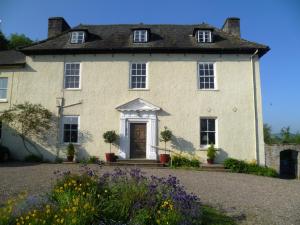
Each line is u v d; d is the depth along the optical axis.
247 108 17.23
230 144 16.95
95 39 18.81
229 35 19.16
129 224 5.89
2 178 10.80
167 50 17.52
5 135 17.44
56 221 5.12
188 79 17.50
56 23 20.25
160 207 6.25
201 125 17.33
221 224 6.94
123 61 17.77
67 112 17.44
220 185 11.28
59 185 7.16
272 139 32.66
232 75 17.53
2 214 5.28
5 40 30.92
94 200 6.18
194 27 19.33
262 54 17.86
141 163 16.16
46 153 17.16
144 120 17.20
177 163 16.34
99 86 17.58
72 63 17.97
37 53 17.91
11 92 17.81
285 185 12.43
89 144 17.11
